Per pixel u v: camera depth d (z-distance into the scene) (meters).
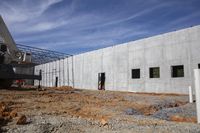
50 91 15.64
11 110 6.75
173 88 19.00
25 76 14.95
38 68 45.94
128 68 23.89
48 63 41.94
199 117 5.80
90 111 7.57
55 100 10.59
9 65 14.28
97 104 9.84
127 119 5.96
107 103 10.40
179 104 11.48
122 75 24.61
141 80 22.19
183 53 18.53
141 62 22.39
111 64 26.38
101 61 28.16
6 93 12.29
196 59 17.55
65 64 36.19
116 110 8.17
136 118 6.28
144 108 9.40
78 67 32.81
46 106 8.27
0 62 14.43
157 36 20.97
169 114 7.95
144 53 22.16
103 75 27.95
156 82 20.58
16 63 15.77
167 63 19.75
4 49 14.76
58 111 7.05
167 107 10.52
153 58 21.12
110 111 7.79
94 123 5.11
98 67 28.61
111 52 26.56
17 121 4.79
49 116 5.96
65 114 6.54
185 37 18.50
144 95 16.52
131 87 23.25
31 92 13.73
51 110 7.24
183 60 18.45
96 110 7.86
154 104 10.67
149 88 21.22
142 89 21.97
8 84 15.12
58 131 4.24
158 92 20.27
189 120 6.85
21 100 9.81
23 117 4.98
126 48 24.44
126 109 8.59
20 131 4.14
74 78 33.59
